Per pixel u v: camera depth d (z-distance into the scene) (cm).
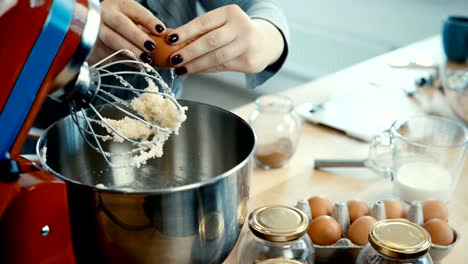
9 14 88
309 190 134
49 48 89
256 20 139
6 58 88
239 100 330
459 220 127
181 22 160
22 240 92
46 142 104
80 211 96
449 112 164
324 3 295
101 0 138
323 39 301
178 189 94
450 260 117
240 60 129
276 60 143
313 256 108
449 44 191
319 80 182
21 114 90
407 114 162
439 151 133
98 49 125
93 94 97
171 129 109
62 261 95
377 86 178
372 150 139
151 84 110
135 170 119
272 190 134
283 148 139
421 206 122
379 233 104
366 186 136
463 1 248
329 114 161
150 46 120
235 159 113
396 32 273
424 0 260
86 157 113
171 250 98
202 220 97
